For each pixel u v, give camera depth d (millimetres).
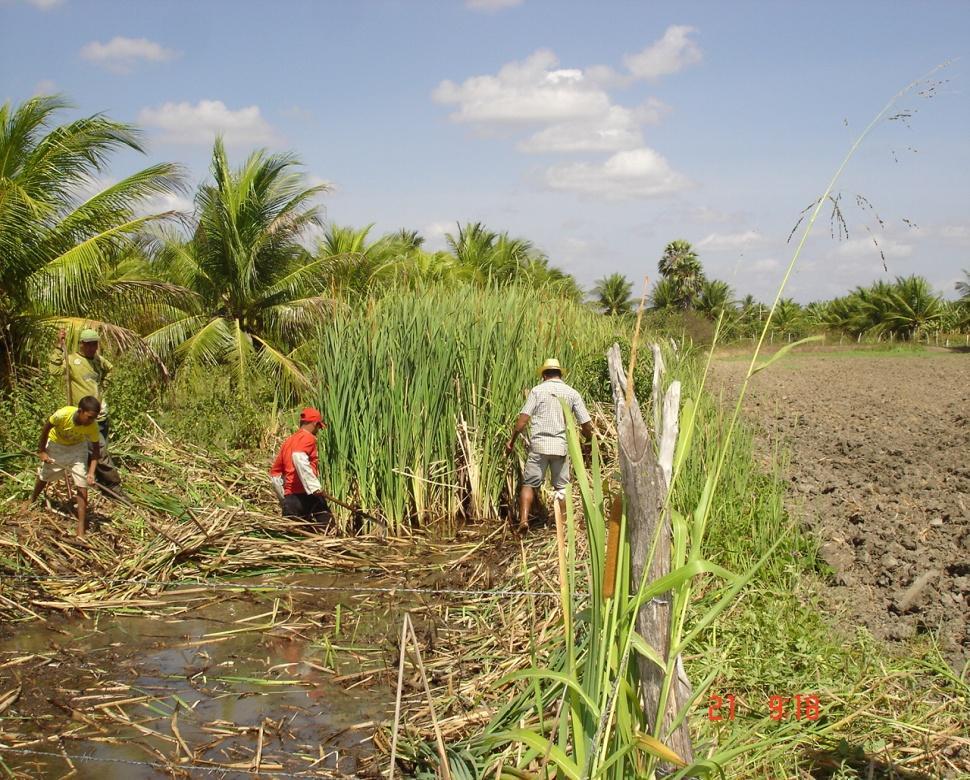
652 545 3029
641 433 3059
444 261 25547
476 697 5246
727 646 5293
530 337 11164
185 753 4891
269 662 6207
